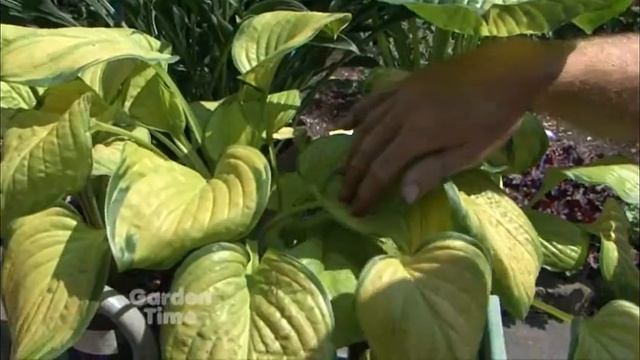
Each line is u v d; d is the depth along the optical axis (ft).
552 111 2.95
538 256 3.03
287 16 3.01
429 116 2.77
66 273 2.74
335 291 2.78
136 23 3.65
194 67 3.67
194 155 3.04
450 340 2.58
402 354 2.56
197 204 2.68
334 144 3.11
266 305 2.61
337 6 3.71
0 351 5.55
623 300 3.25
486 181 3.17
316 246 2.92
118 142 3.04
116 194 2.61
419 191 2.78
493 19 2.85
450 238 2.75
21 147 2.75
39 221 2.88
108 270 2.75
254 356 2.53
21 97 3.10
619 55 2.98
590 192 7.98
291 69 3.69
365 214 2.88
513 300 2.89
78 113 2.73
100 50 2.71
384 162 2.78
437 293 2.64
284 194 3.04
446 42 3.54
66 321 2.64
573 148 7.77
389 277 2.64
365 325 2.57
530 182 7.78
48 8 3.62
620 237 3.49
